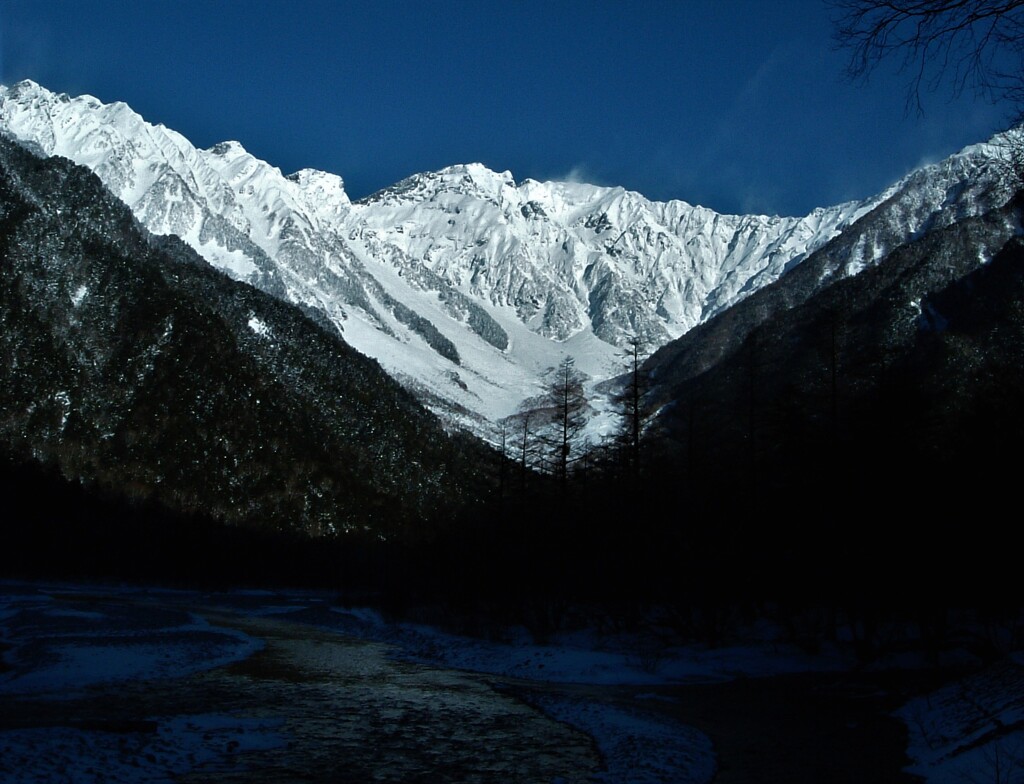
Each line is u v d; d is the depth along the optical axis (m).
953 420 32.28
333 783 12.70
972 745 13.39
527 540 39.66
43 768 12.18
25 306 151.62
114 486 118.44
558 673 26.42
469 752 15.24
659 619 35.19
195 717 17.52
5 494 100.62
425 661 31.25
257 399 158.62
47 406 134.25
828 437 29.61
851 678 23.88
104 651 27.95
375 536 129.38
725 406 42.53
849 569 27.91
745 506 33.88
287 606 72.88
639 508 35.62
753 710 19.59
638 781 13.09
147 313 164.75
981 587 28.06
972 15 7.41
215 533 108.00
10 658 25.98
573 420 43.12
